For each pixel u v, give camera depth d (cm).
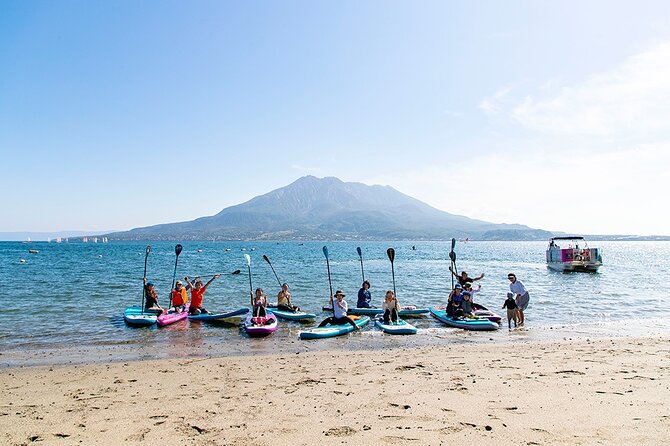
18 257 7981
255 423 658
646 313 2020
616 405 703
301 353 1241
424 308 2089
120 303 2275
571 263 4766
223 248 17150
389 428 622
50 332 1566
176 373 1005
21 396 829
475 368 1004
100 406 759
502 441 565
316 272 4703
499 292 2903
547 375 921
